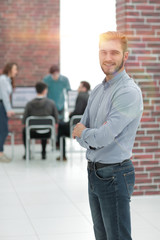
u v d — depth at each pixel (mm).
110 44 2590
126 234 2646
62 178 6875
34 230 4441
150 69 5641
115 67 2613
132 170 2686
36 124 7879
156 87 5664
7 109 8125
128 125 2639
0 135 8242
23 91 9102
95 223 2842
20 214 4992
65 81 9648
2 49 10258
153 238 4184
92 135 2602
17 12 10250
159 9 5605
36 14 10320
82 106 7926
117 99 2596
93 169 2693
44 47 10422
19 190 6109
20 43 10320
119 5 5734
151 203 5406
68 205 5359
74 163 8156
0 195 5836
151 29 5605
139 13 5566
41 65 10453
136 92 2602
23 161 8344
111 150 2621
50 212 5066
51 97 9633
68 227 4531
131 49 5590
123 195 2629
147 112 5648
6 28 10242
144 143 5656
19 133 10375
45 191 6055
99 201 2709
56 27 10438
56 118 8047
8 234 4316
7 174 7176
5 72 8289
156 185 5695
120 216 2631
